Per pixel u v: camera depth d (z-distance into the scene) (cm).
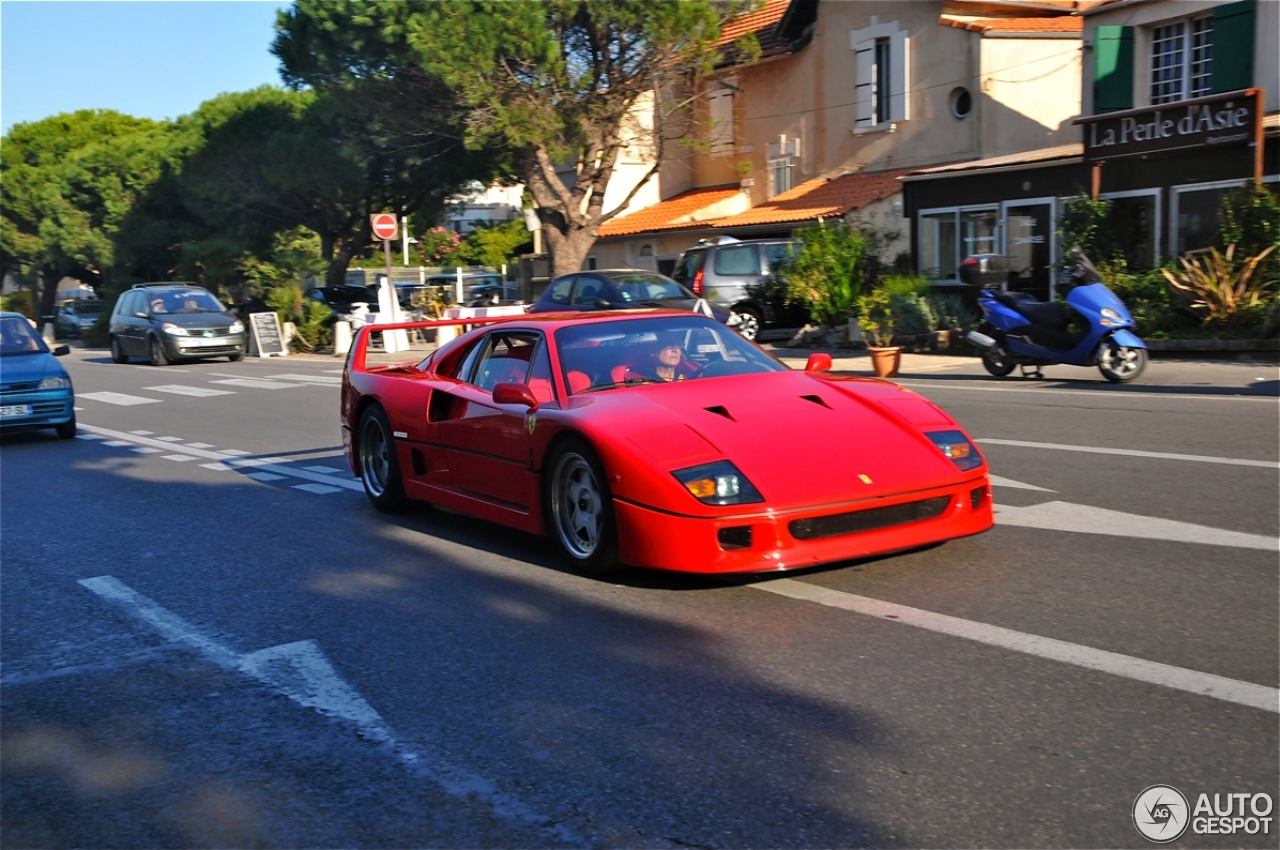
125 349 2725
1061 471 784
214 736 411
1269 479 721
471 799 347
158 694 459
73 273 5381
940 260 2053
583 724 397
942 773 342
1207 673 405
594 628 502
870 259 2092
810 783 341
